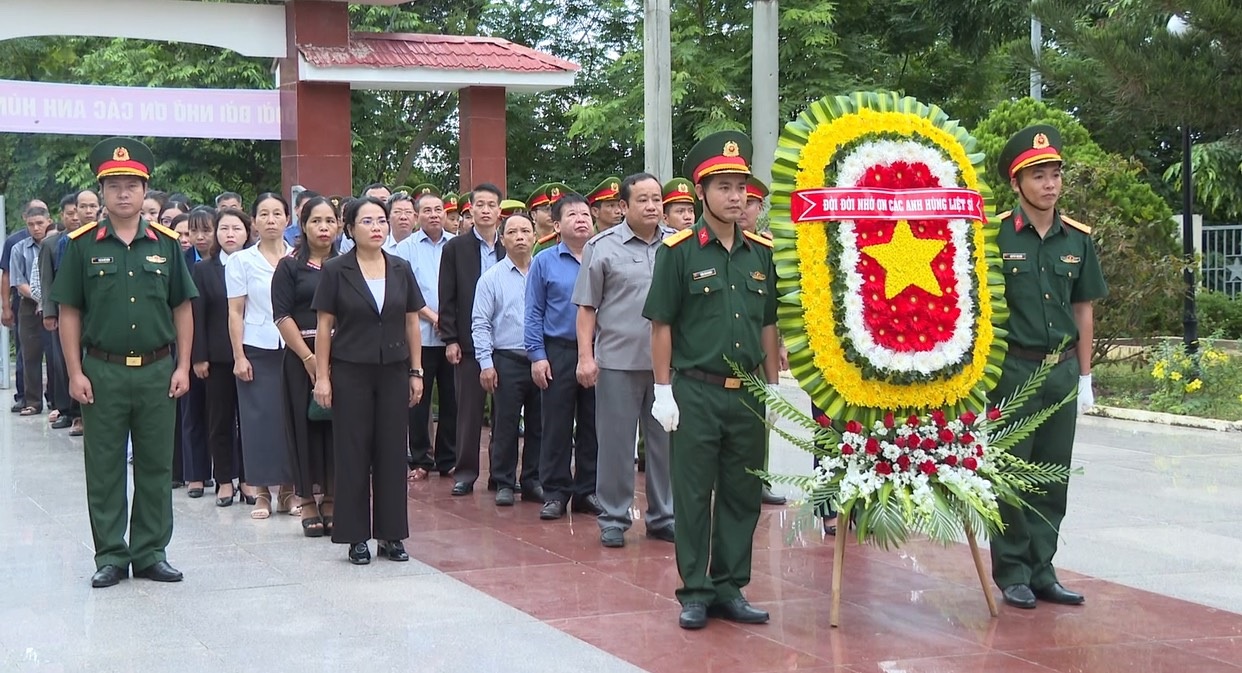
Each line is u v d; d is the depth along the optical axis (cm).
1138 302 1334
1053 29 1287
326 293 674
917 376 558
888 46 2580
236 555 700
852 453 556
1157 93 1225
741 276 561
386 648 524
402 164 2723
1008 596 589
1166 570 653
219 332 834
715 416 555
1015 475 582
